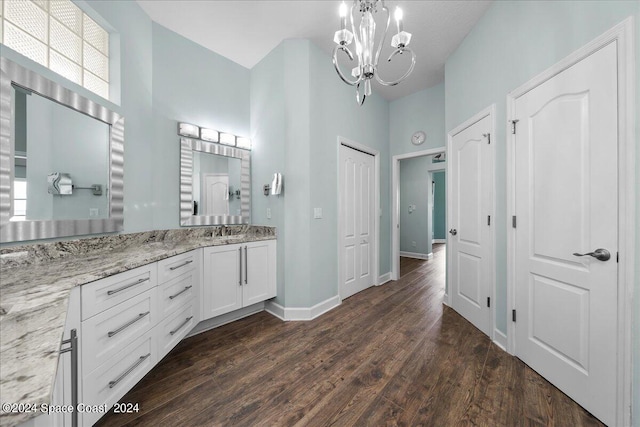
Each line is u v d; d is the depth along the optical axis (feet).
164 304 5.16
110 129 5.67
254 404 4.40
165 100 7.38
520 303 5.60
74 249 4.86
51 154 4.55
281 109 8.13
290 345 6.34
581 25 4.24
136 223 6.47
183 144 7.72
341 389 4.75
